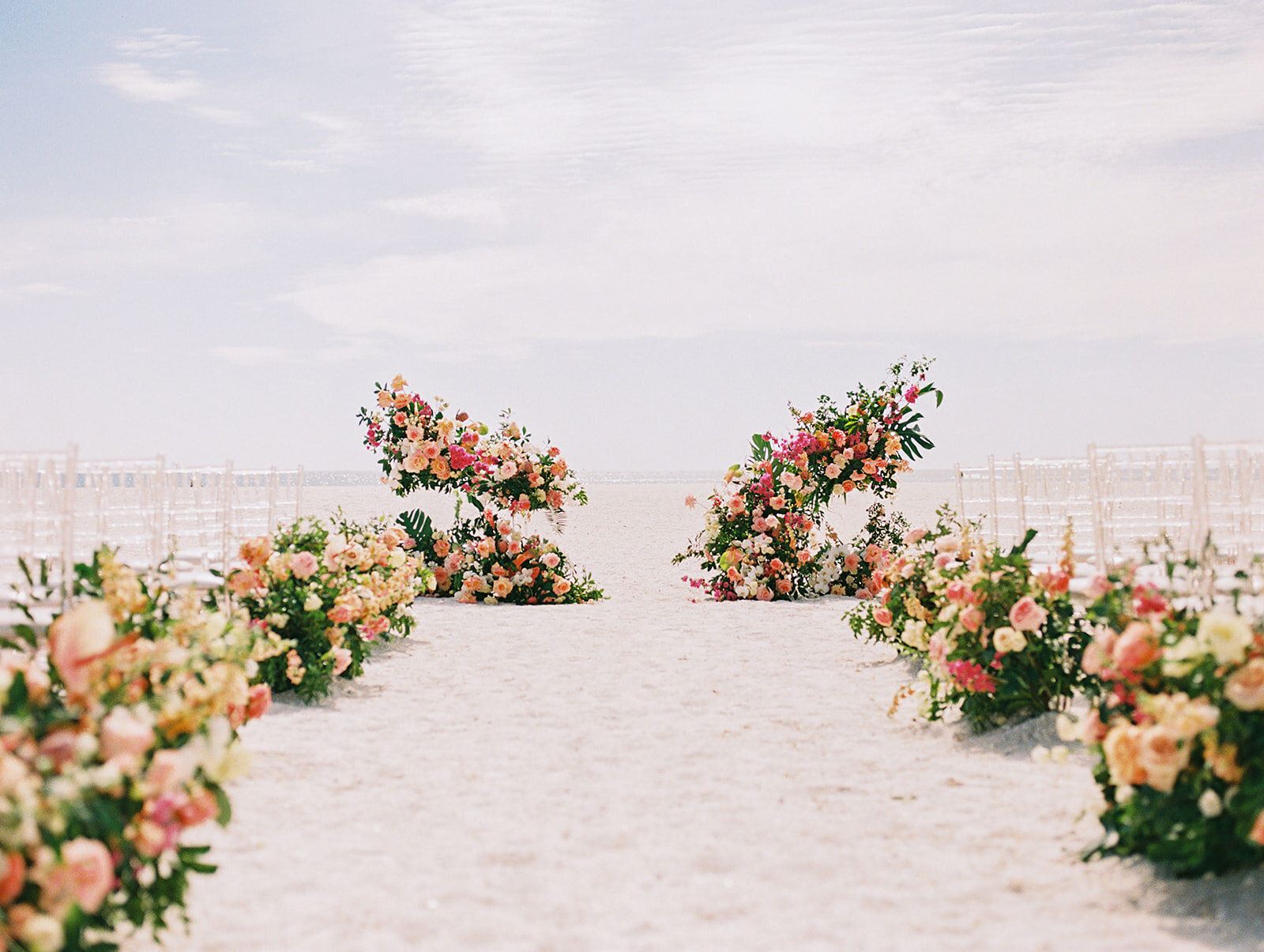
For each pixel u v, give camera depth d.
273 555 6.20
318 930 2.87
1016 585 5.02
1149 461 5.89
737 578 10.91
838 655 7.03
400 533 9.28
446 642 7.61
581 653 7.17
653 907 3.04
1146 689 3.23
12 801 2.20
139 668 2.87
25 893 2.21
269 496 8.41
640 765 4.59
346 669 6.23
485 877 3.28
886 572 6.70
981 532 8.23
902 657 6.75
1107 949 2.69
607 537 21.50
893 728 5.19
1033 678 4.96
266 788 4.18
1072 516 7.26
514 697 5.91
